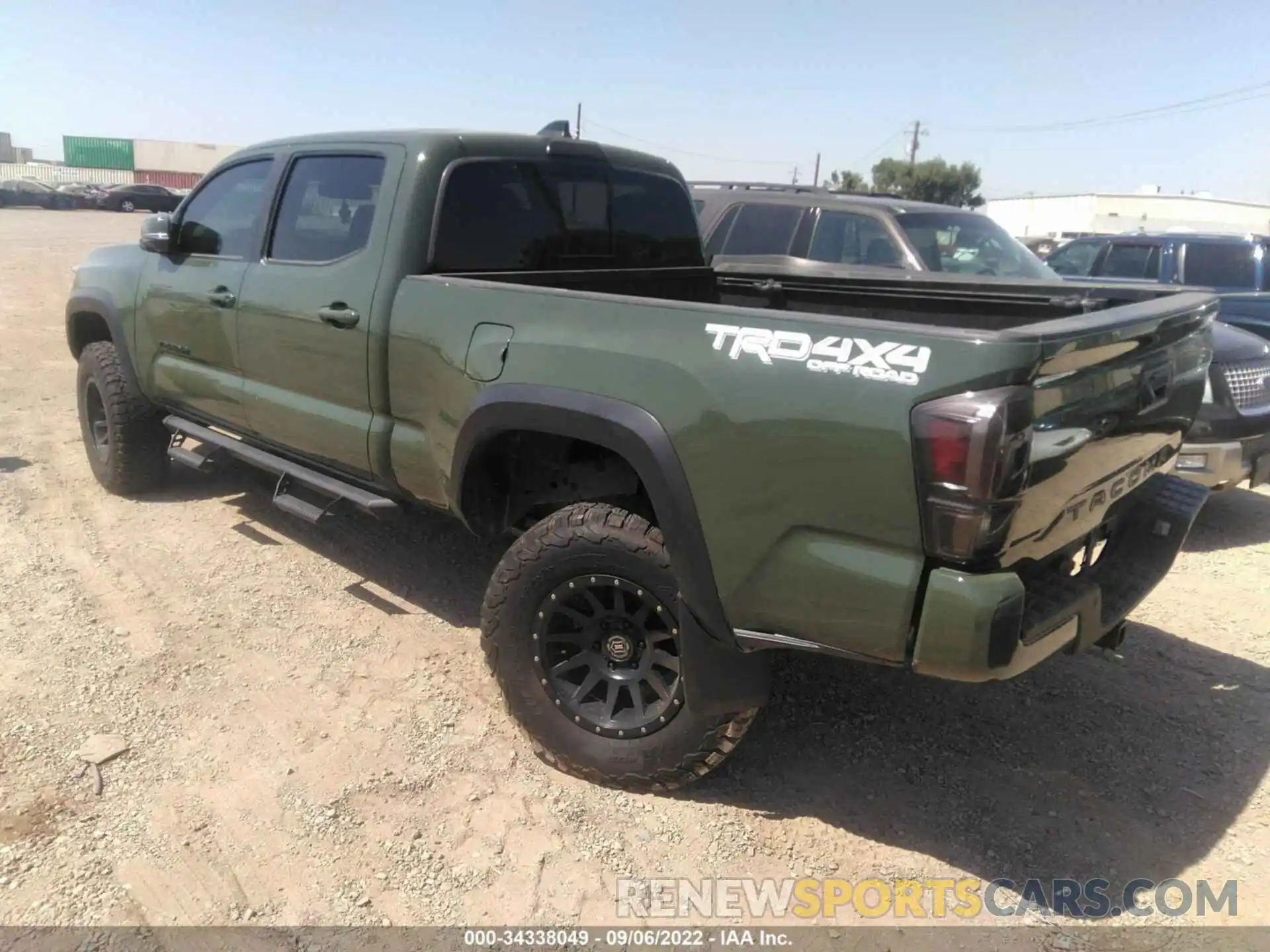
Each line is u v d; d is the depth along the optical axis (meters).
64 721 3.26
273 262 4.13
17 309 13.20
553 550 2.95
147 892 2.54
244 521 5.28
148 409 5.36
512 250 3.90
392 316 3.50
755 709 2.81
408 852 2.74
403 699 3.52
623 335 2.79
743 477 2.52
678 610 2.77
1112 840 2.88
